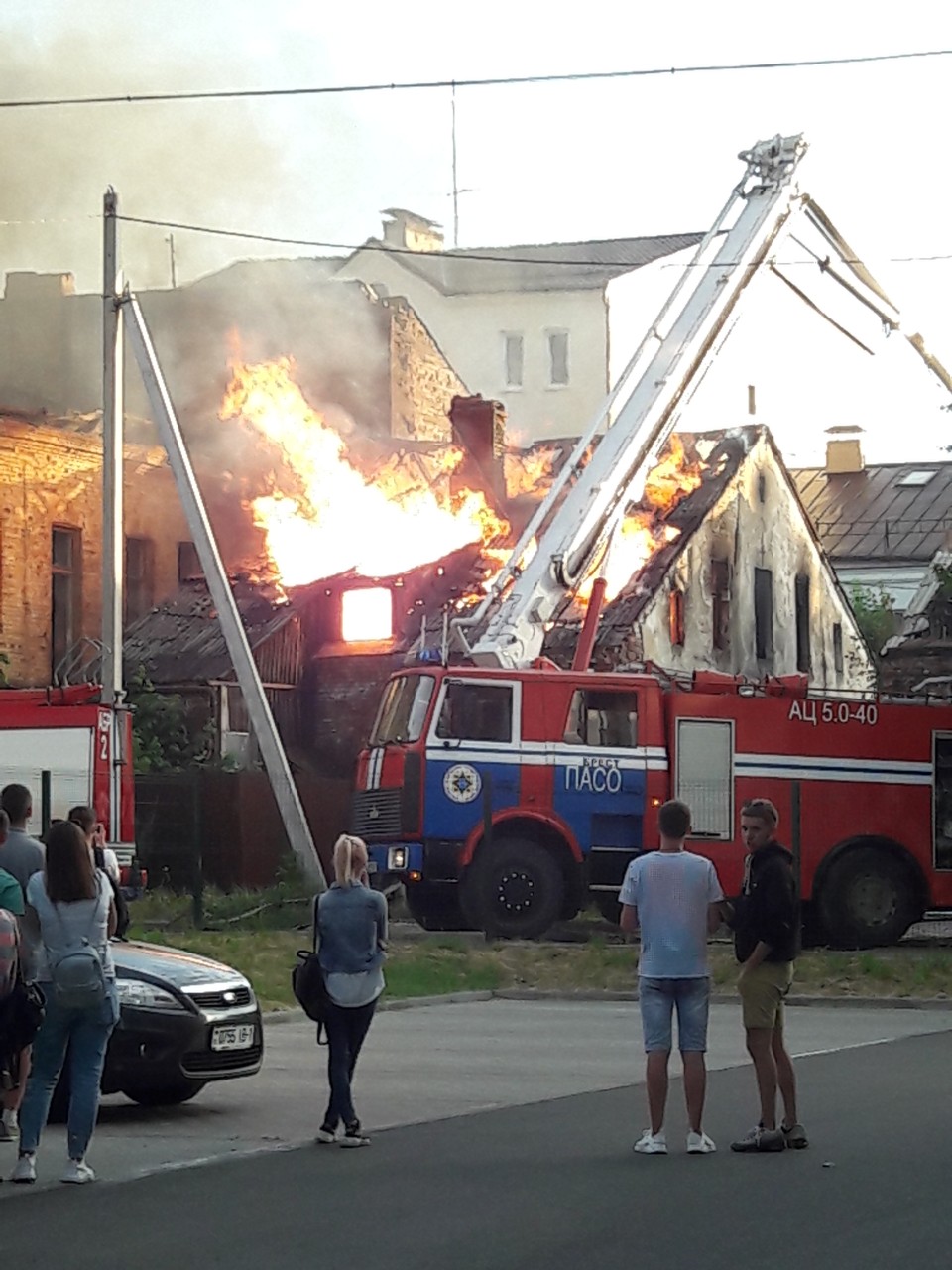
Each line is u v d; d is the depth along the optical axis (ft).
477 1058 51.72
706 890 35.76
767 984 35.73
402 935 84.48
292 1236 28.58
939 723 88.69
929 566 178.50
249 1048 41.34
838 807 86.74
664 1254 26.89
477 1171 34.01
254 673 86.53
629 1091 44.83
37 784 86.53
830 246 108.27
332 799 111.55
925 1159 34.68
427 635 124.26
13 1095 36.60
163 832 105.09
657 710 86.02
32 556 130.41
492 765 84.07
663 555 138.21
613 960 73.77
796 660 153.07
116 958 40.75
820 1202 30.66
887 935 86.79
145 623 135.74
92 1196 32.04
